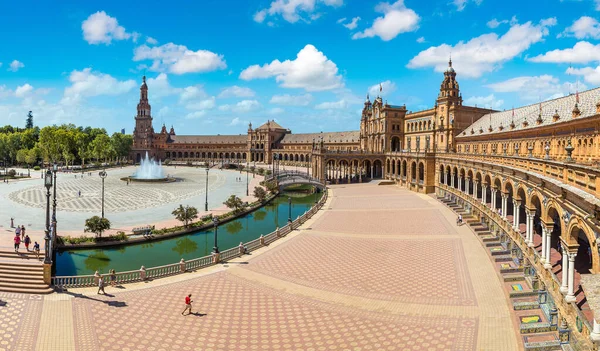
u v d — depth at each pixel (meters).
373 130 140.38
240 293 33.66
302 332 26.89
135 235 55.94
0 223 59.78
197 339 25.84
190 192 104.69
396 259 42.97
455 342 25.28
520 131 64.50
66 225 61.09
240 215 75.50
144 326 27.50
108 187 111.75
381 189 105.69
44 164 167.00
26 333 26.11
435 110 111.81
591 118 41.84
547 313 28.08
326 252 45.91
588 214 22.78
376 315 29.38
